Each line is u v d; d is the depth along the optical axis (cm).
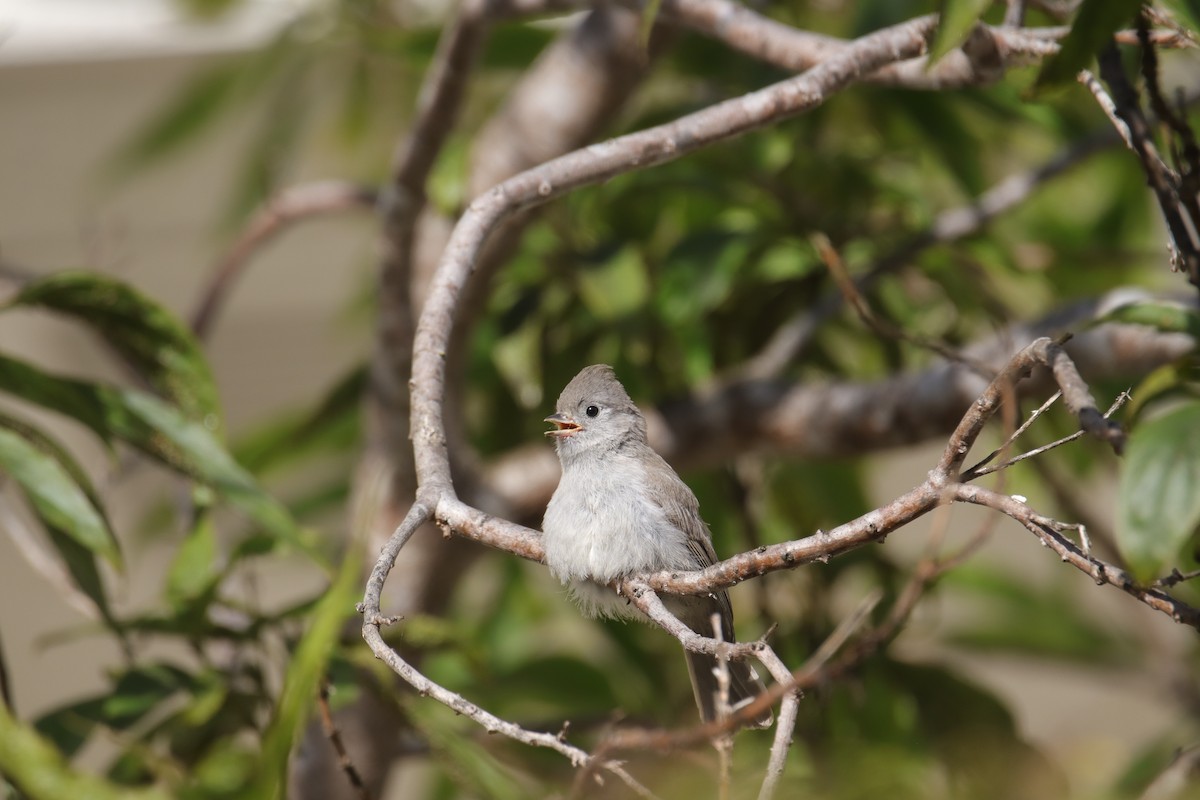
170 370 880
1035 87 659
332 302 1802
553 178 707
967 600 1612
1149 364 896
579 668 1175
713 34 813
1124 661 1397
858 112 1268
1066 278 1291
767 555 578
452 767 823
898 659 1035
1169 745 1094
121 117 1534
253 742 845
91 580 818
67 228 1648
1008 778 918
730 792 665
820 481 1246
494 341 1189
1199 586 964
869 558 1132
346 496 1323
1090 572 497
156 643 1822
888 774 874
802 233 1141
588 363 1197
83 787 641
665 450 1080
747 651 554
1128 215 1362
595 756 540
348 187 1298
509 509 1088
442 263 688
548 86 1059
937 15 722
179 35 1442
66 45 1443
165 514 1325
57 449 809
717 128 717
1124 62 845
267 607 1669
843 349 1362
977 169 1209
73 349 1659
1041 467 1121
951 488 514
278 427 1264
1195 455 512
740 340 1246
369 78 1378
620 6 834
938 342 1165
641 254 1227
